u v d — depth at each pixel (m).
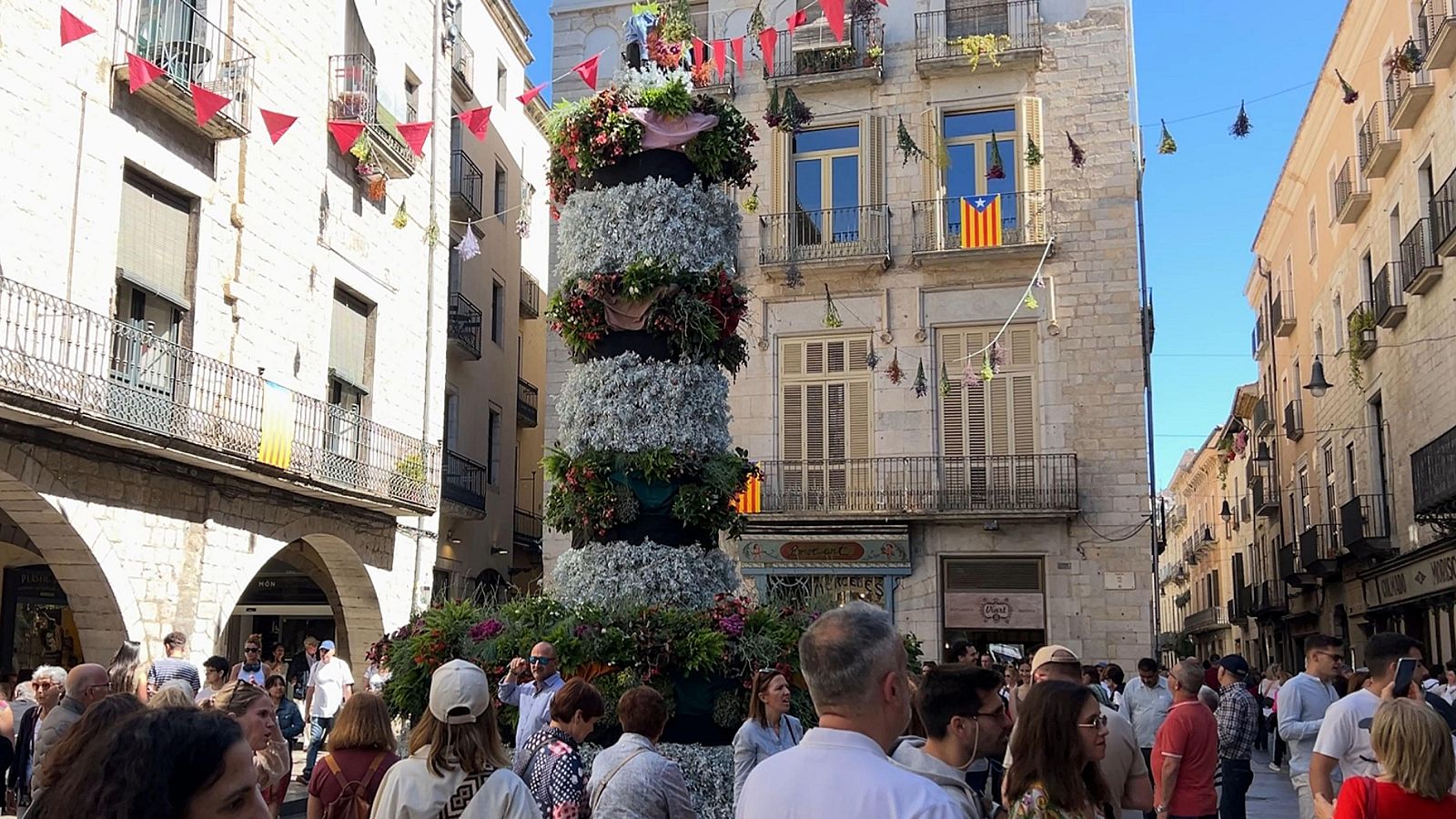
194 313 15.44
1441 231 19.06
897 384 22.62
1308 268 31.44
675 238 9.25
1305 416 32.22
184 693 5.14
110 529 13.84
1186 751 6.93
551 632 8.09
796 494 22.56
